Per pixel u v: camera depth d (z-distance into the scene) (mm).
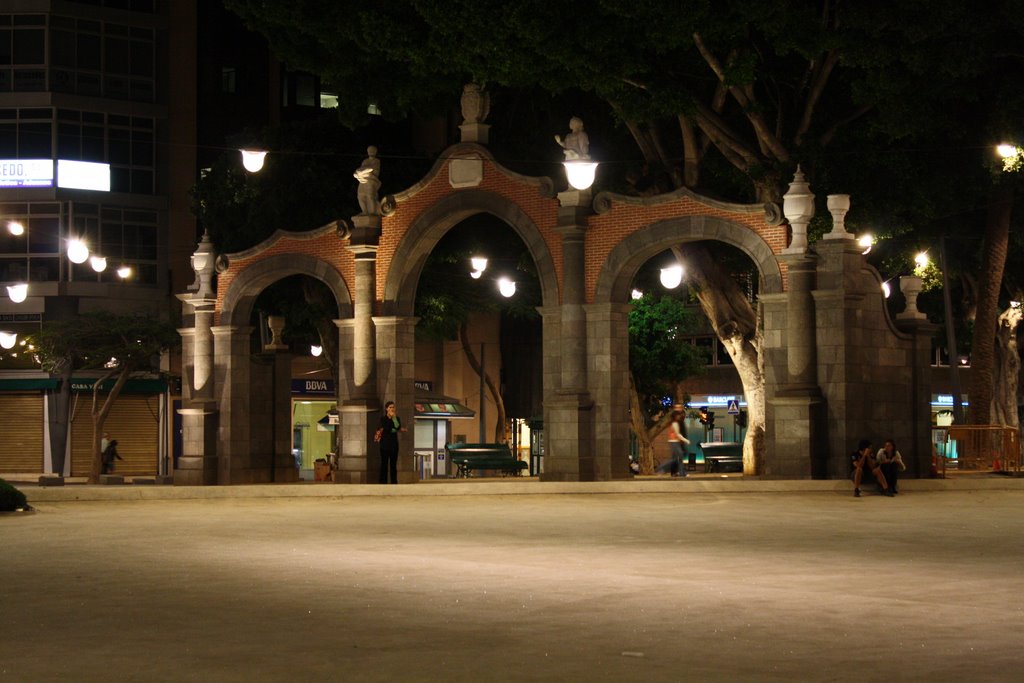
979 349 35594
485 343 63188
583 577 12742
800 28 27438
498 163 30594
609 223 29047
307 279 41312
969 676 7984
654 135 33219
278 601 11148
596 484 27031
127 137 51500
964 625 9852
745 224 27266
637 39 27688
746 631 9617
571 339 29219
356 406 32000
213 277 35625
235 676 8078
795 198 26453
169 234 51938
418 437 51406
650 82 29234
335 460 40062
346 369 32875
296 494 27297
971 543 16234
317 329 43219
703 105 30688
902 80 27844
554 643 9156
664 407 51125
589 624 9938
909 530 18141
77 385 49562
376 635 9484
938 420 60125
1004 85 29656
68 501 25609
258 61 54562
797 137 30641
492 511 22281
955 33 26906
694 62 31375
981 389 35469
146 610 10672
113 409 50562
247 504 24672
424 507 23469
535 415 62531
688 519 20234
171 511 22578
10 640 9328
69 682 7898
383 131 56781
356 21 29812
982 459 32188
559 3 26922
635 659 8578
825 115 31688
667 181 33406
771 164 30359
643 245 28516
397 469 31766
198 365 35375
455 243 39719
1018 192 36594
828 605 10852
